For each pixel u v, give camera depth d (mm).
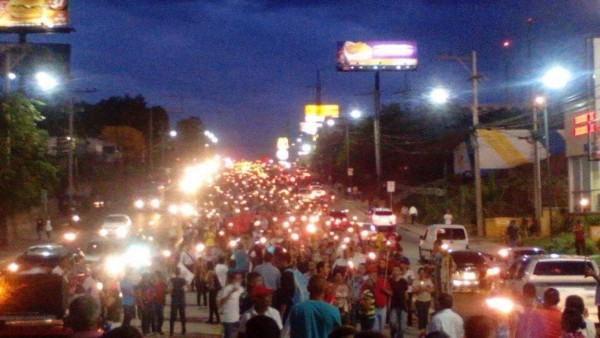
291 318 10398
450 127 87500
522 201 60688
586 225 46469
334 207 87812
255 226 44156
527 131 71938
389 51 115500
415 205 75750
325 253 28141
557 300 11977
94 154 102312
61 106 90500
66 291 19234
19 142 52562
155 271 23188
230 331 16578
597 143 43469
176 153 162250
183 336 22672
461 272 26281
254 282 13430
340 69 115125
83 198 79562
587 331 11266
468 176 72812
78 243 55969
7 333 18219
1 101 51000
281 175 151375
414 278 23906
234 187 119688
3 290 18797
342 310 19125
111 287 21891
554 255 22766
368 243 36750
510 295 19953
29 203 54375
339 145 114750
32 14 65312
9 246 54656
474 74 53250
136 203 73750
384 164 93312
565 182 59344
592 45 44562
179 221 63000
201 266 29266
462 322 11664
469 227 60625
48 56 62906
